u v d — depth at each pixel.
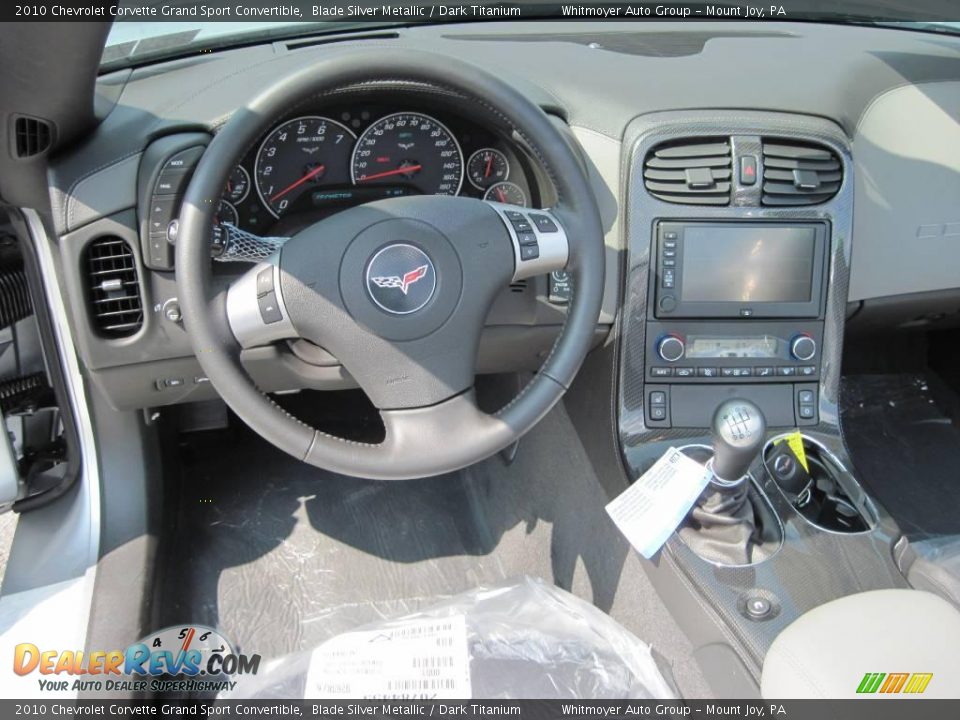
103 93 1.40
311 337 1.19
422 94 1.37
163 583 1.77
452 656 1.48
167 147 1.30
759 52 1.69
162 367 1.45
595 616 1.54
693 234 1.47
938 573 1.29
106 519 1.76
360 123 1.42
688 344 1.53
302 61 1.47
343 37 1.62
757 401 1.55
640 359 1.53
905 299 1.84
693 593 1.31
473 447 1.21
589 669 1.45
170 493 1.96
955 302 1.86
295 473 2.17
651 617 1.47
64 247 1.32
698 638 1.31
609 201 1.48
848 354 2.48
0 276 1.78
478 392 2.26
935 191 1.68
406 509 2.08
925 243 1.74
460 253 1.19
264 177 1.43
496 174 1.52
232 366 1.15
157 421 1.93
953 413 2.37
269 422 1.16
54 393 1.85
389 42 1.62
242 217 1.47
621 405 1.55
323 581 1.89
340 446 1.18
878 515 1.42
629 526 1.37
